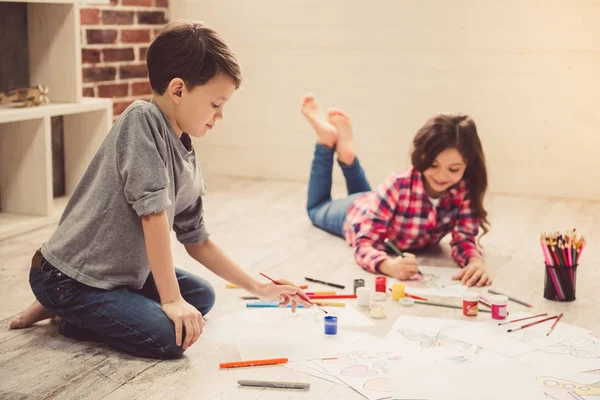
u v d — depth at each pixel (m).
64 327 1.74
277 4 3.67
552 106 3.35
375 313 1.89
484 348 1.69
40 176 2.82
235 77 1.62
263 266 2.35
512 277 2.28
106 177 1.62
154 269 1.60
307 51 3.66
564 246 2.03
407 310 1.96
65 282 1.67
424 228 2.46
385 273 2.27
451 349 1.68
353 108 3.63
